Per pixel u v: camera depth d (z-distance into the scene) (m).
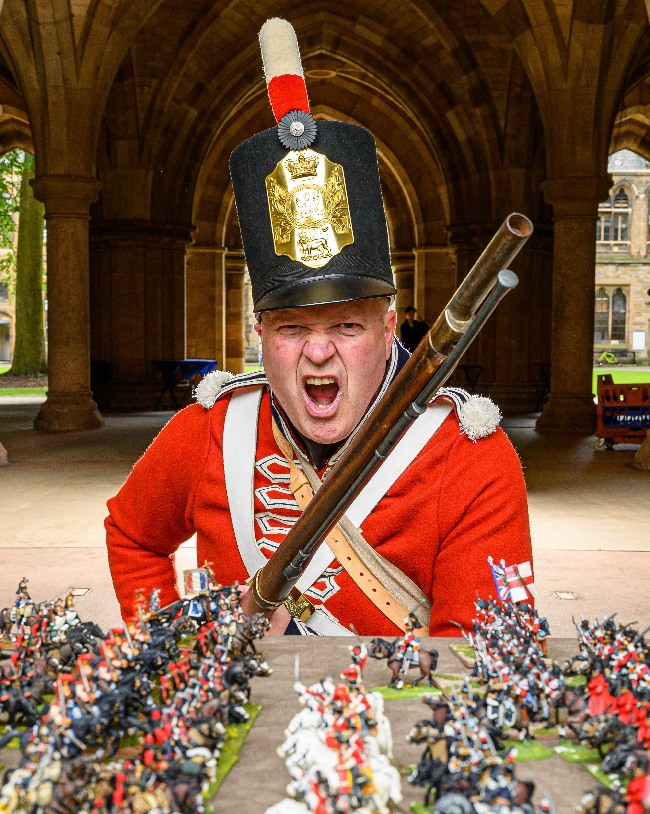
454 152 20.25
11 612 1.32
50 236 14.39
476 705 1.05
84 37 13.75
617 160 58.94
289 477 1.88
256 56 20.36
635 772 0.90
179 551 5.95
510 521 1.79
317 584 1.82
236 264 30.42
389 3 19.55
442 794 0.88
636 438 11.80
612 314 59.69
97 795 0.85
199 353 26.33
